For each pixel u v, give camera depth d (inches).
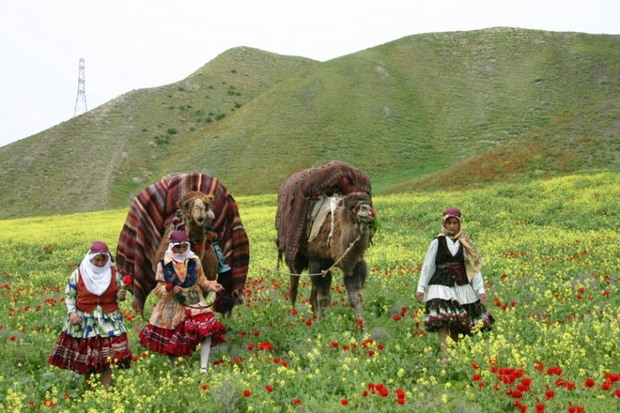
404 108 3811.5
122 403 261.6
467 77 4195.4
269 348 314.0
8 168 3703.3
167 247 344.5
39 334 394.6
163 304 310.7
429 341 332.5
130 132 4170.8
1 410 260.7
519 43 4547.2
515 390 236.1
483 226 932.6
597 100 3619.6
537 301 407.8
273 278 592.1
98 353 291.4
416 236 876.0
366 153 3277.6
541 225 911.7
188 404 256.4
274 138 3540.8
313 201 411.8
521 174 1651.1
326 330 367.2
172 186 371.9
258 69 5757.9
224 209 380.5
